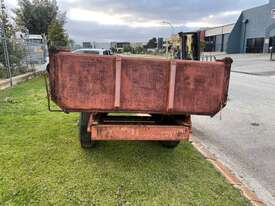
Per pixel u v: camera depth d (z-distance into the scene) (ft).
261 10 163.12
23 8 148.66
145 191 12.40
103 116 16.28
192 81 13.53
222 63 13.60
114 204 11.37
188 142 19.15
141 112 13.57
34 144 17.35
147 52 247.09
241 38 185.98
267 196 13.03
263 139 20.84
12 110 26.04
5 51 47.19
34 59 78.33
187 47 26.76
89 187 12.51
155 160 15.67
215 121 25.80
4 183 12.60
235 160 16.98
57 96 12.99
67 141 17.95
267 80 63.72
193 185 13.12
